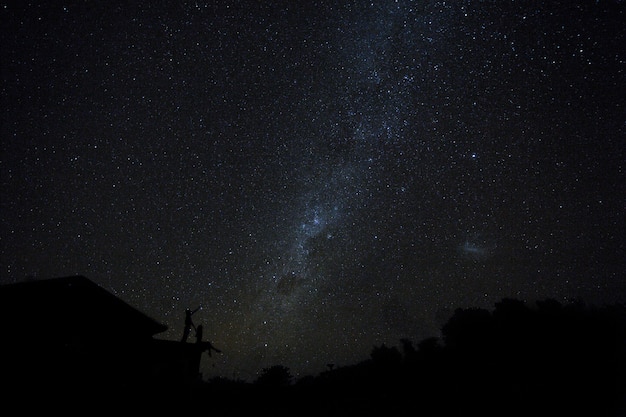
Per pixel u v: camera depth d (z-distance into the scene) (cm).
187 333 902
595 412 680
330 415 924
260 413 997
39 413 660
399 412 858
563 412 701
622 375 788
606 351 885
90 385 731
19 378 662
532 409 742
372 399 994
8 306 703
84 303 786
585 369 844
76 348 738
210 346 925
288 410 1017
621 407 669
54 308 742
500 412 764
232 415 965
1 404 634
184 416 825
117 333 809
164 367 849
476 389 891
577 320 1011
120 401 762
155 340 866
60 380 699
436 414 809
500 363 986
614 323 960
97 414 724
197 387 1007
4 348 667
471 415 770
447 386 958
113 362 781
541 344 985
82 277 805
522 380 867
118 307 837
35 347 693
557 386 798
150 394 808
